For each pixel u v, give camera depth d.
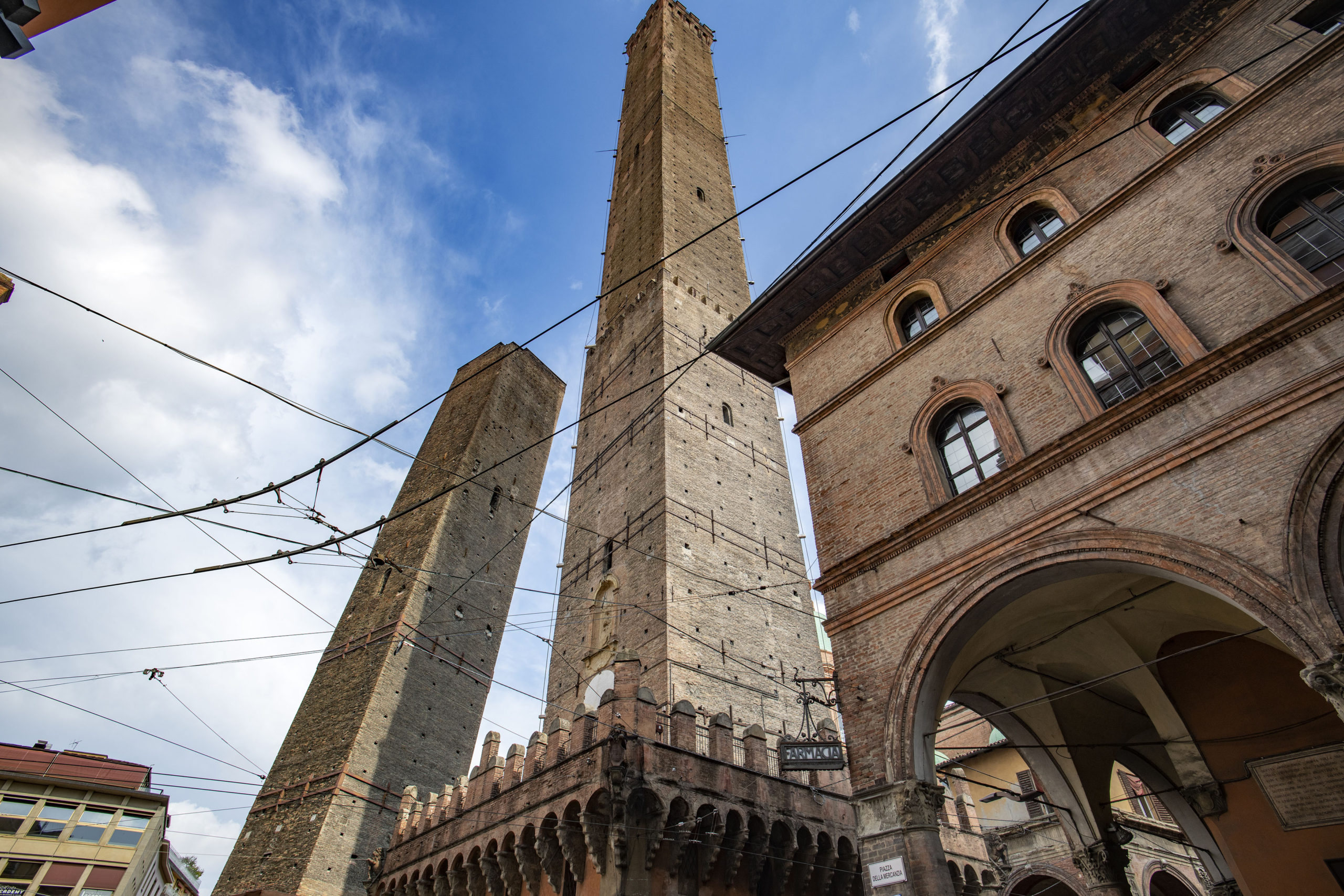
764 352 23.22
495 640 49.81
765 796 21.86
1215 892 18.39
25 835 34.38
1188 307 13.03
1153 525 11.73
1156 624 16.52
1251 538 10.53
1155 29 16.62
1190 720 17.08
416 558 46.78
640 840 18.48
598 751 19.56
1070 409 14.14
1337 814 14.61
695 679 27.62
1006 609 14.49
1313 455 10.28
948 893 11.99
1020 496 13.87
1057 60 17.23
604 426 44.19
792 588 35.78
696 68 78.75
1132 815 28.88
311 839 33.44
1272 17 14.65
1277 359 11.31
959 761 30.16
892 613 15.09
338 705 40.56
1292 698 15.86
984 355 16.33
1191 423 11.94
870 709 14.51
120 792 37.25
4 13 5.82
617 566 34.41
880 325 19.83
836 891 22.42
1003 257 17.44
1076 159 15.97
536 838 20.92
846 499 17.80
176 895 62.47
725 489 36.75
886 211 20.06
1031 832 28.12
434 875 25.28
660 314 43.97
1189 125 15.28
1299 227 12.41
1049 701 18.45
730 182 65.06
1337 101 12.50
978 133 18.42
